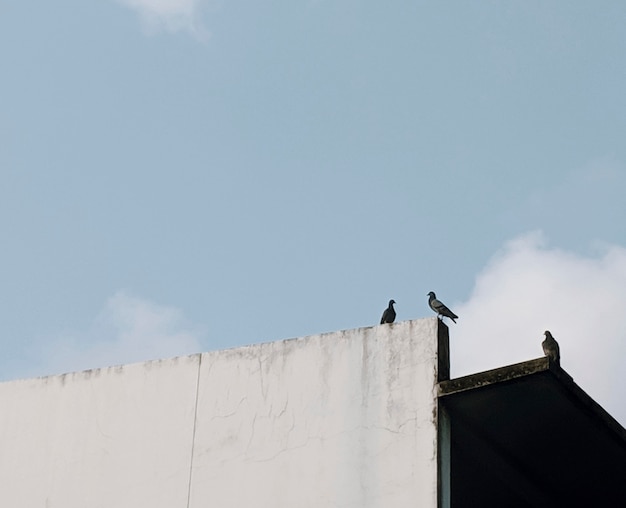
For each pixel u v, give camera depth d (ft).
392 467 40.40
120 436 46.09
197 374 45.73
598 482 47.75
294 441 42.60
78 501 45.57
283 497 41.86
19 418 48.57
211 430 44.34
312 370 43.50
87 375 48.14
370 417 41.63
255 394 44.16
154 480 44.45
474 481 47.67
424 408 40.73
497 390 40.11
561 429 43.21
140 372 46.98
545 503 49.67
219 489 43.11
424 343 41.81
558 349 40.16
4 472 47.60
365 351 42.78
